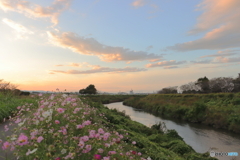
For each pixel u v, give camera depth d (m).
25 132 3.00
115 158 2.54
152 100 36.00
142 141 6.10
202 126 16.02
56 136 2.69
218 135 12.76
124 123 9.90
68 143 2.77
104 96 53.47
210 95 26.88
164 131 11.09
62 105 4.41
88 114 5.84
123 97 63.00
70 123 3.57
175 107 23.00
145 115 22.70
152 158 4.58
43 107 3.96
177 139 9.22
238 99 20.48
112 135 4.22
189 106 21.81
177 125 16.36
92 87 57.09
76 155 2.29
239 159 8.06
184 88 47.75
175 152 7.01
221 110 17.81
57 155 2.16
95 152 2.47
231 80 33.53
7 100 8.43
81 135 3.21
